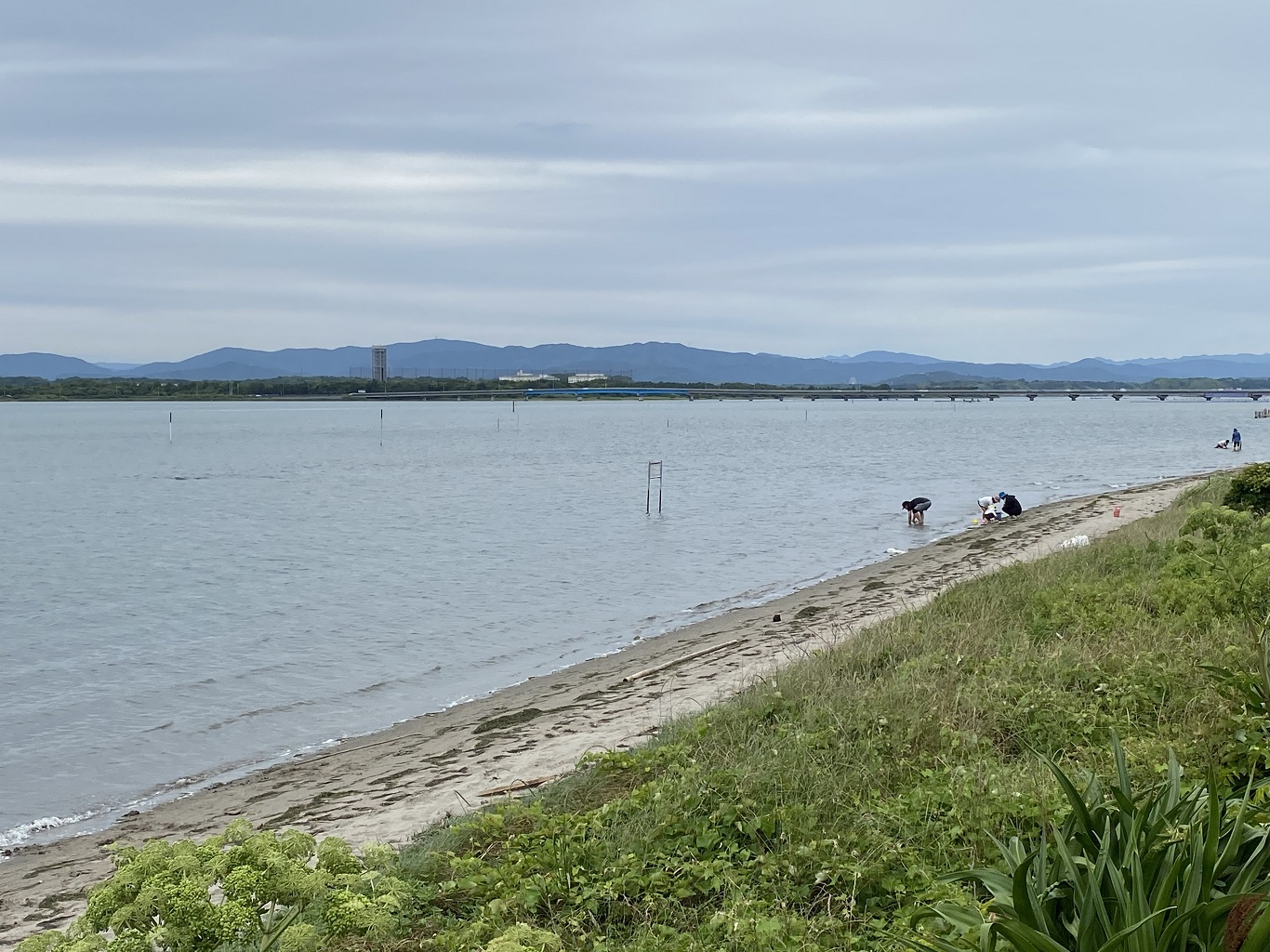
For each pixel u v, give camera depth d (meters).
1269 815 4.62
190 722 14.75
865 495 48.22
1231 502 18.52
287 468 72.81
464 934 5.70
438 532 36.75
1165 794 4.72
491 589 24.98
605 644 18.91
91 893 4.41
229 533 37.28
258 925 4.48
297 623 21.45
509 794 9.85
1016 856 4.73
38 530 38.72
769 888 6.09
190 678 17.20
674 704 12.83
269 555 31.45
